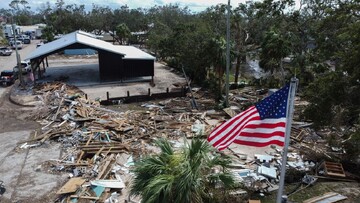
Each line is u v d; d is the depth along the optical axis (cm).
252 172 1512
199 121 2327
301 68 3047
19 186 1399
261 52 3472
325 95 1622
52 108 2405
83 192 1337
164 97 3014
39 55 3159
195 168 827
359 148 1524
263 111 861
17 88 3080
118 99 2798
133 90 3219
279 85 3294
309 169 1584
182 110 2606
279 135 830
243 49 3831
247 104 2711
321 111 1659
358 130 1407
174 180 801
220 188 882
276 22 3450
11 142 1873
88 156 1697
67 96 2666
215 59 2902
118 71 3559
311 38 3369
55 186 1402
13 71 3434
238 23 3894
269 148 1822
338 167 1571
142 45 7419
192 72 3659
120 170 1530
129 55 3625
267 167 1555
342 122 1650
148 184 816
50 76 3653
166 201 784
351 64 1505
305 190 1409
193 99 2889
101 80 3531
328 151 1823
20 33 8194
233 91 3378
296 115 2398
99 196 1309
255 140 859
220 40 2916
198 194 802
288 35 3159
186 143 971
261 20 3862
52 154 1708
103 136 1919
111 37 7600
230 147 1820
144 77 3812
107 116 2259
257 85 3569
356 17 1964
